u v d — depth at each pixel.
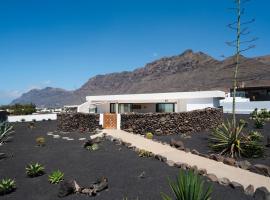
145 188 9.80
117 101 34.09
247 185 10.02
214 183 10.06
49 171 12.63
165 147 16.81
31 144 20.30
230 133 16.38
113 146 17.67
